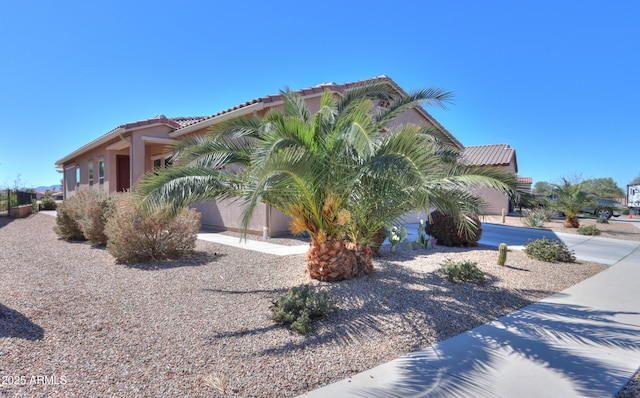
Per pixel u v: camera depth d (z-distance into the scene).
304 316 4.73
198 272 7.52
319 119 6.37
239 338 4.42
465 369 3.91
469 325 5.22
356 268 7.16
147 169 19.42
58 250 10.06
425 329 4.95
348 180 6.35
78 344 4.10
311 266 6.95
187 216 9.22
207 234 13.16
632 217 33.03
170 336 4.42
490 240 14.71
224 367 3.74
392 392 3.41
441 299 6.09
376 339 4.58
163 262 8.46
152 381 3.41
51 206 26.30
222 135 7.35
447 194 5.93
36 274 7.09
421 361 4.08
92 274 7.26
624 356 4.27
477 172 5.99
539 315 5.72
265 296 6.03
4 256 9.02
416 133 5.56
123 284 6.57
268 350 4.14
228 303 5.66
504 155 29.73
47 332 4.34
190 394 3.22
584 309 6.08
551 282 7.82
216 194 6.57
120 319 4.89
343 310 5.37
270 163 4.96
